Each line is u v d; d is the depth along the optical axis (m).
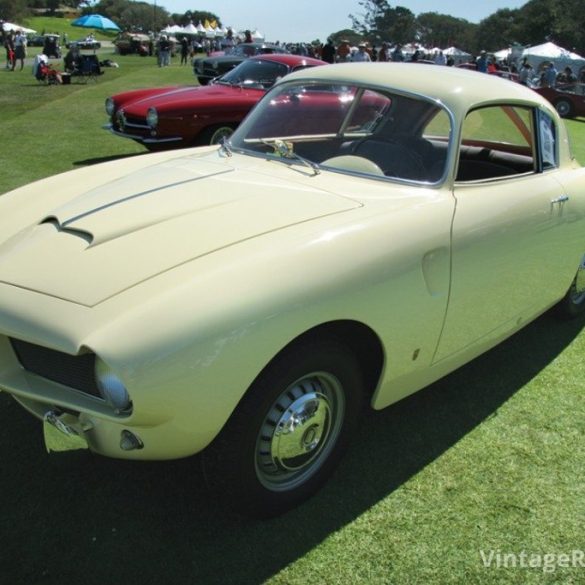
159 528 2.25
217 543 2.21
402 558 2.21
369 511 2.40
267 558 2.16
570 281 3.75
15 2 97.31
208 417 1.89
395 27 91.75
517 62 41.66
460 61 52.09
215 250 2.10
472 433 2.93
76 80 20.16
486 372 3.51
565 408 3.19
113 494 2.40
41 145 8.84
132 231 2.26
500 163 3.53
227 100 7.62
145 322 1.80
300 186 2.69
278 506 2.30
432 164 2.78
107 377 1.82
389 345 2.40
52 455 2.13
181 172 2.88
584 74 27.78
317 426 2.31
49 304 1.95
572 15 81.12
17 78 20.09
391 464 2.68
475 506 2.47
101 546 2.16
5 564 2.06
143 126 7.46
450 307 2.64
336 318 2.12
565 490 2.60
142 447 1.95
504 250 2.87
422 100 2.92
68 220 2.42
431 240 2.47
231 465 2.07
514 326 3.31
